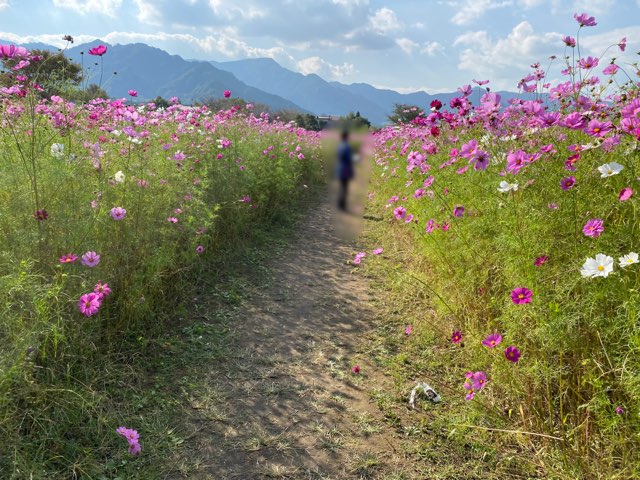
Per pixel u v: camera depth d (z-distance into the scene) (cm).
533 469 182
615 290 180
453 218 303
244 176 495
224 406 221
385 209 616
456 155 347
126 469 175
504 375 211
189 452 189
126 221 282
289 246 497
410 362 271
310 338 297
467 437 201
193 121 533
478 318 275
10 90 287
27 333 171
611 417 167
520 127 339
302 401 230
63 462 169
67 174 254
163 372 244
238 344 282
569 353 200
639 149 221
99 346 237
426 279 357
